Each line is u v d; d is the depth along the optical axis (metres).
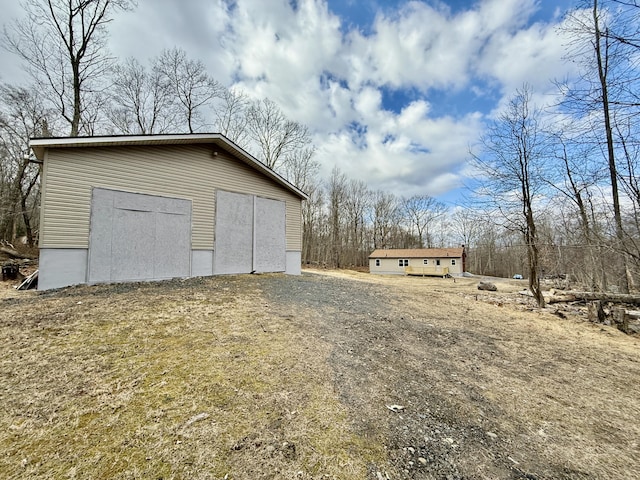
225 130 20.78
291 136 23.31
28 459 1.72
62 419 2.09
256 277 9.43
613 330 5.86
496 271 35.56
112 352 3.26
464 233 39.62
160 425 2.08
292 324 4.68
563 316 6.98
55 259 6.50
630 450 2.13
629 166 6.56
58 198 6.57
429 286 17.02
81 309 4.79
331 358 3.50
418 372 3.31
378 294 8.19
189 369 2.96
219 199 9.39
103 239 7.12
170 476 1.64
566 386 3.16
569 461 1.98
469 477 1.78
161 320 4.43
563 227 9.58
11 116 15.53
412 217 44.62
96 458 1.75
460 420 2.41
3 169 16.39
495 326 5.64
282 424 2.18
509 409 2.63
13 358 2.99
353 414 2.39
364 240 40.66
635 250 6.67
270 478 1.67
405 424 2.30
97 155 7.12
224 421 2.16
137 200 7.69
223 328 4.25
